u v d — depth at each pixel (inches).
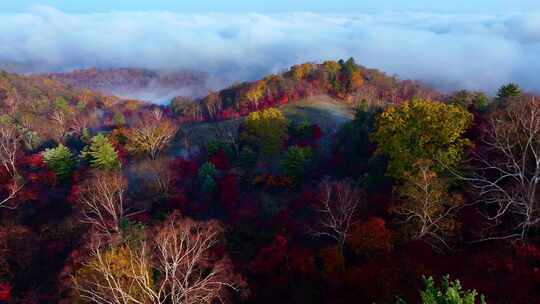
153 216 2070.6
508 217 1209.4
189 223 1310.3
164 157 2918.3
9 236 1670.8
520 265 987.3
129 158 2957.7
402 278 1034.1
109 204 1646.2
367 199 1593.3
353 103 4840.1
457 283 502.6
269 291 1305.4
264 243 1609.3
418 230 1217.4
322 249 1338.6
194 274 1161.4
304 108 4628.4
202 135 3818.9
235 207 2164.1
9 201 2251.5
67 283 1167.6
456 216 1234.0
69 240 1766.7
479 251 1107.9
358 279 1151.0
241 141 3117.6
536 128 1112.8
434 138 1373.0
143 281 945.5
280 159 2797.7
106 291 1007.6
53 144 3752.5
